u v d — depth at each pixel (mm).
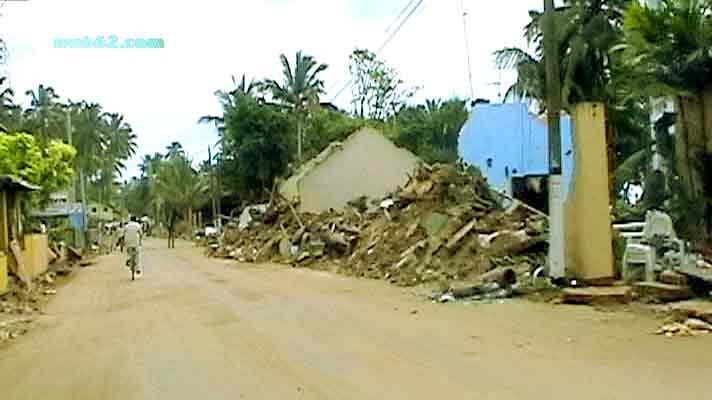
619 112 33062
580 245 15477
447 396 7371
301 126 59438
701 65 16938
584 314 12680
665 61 17219
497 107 38969
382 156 46906
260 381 8609
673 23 16766
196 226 91688
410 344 10469
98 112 66312
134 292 21438
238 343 11422
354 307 15258
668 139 21719
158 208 107000
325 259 29844
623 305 13445
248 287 21328
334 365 9258
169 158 101062
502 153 37906
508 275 16562
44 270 31875
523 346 9930
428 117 61688
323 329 12359
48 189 36500
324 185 45875
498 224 22094
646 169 26000
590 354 9234
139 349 11383
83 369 10047
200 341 11828
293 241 34938
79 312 17406
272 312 15047
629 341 10047
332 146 46781
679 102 18094
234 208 78438
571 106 15938
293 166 56969
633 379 7801
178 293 20312
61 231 46156
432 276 19938
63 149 37438
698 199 17609
